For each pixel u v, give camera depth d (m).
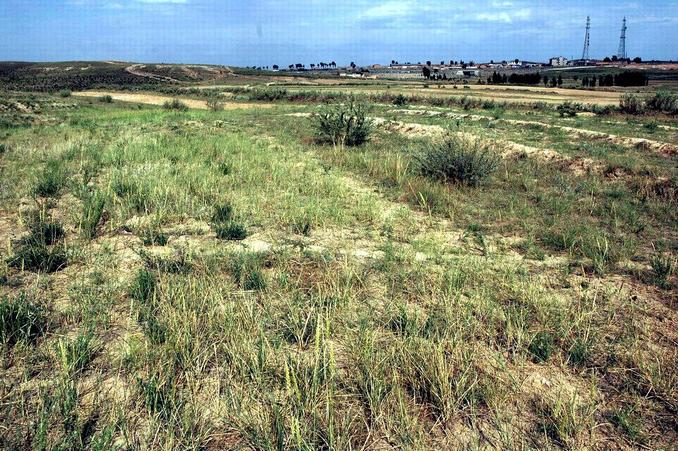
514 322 4.17
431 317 4.10
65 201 8.00
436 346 3.57
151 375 3.23
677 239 6.72
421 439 2.80
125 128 19.66
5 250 5.57
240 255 5.36
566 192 9.29
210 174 9.45
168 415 2.93
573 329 4.14
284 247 5.88
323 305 4.31
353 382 3.32
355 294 4.68
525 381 3.45
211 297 4.23
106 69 132.62
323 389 3.16
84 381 3.25
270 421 2.90
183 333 3.65
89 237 6.05
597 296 4.84
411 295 4.73
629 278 5.32
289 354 3.62
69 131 19.09
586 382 3.46
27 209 7.41
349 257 5.61
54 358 3.48
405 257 5.59
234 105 50.12
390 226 6.94
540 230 6.95
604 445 2.86
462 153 10.03
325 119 16.58
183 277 4.79
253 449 2.73
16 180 9.23
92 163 10.93
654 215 7.90
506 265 5.53
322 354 3.60
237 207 7.45
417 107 33.44
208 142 14.31
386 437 2.87
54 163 10.64
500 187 9.88
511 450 2.79
